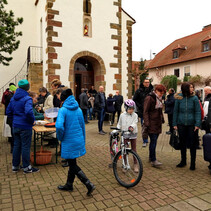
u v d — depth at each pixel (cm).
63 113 306
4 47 1031
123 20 1291
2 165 450
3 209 281
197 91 696
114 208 286
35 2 1395
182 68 2739
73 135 310
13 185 354
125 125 409
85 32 1161
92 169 431
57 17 1072
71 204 295
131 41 1318
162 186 354
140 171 332
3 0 1038
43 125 486
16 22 1046
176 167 447
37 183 362
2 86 1389
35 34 1446
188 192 332
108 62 1220
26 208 284
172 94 759
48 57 1056
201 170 430
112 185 356
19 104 391
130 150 352
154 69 3195
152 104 432
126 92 1288
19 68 1417
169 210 281
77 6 1123
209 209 284
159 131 443
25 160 400
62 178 383
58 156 516
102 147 602
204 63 2450
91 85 1285
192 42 2867
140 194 325
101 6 1192
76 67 1247
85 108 1004
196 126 417
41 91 596
